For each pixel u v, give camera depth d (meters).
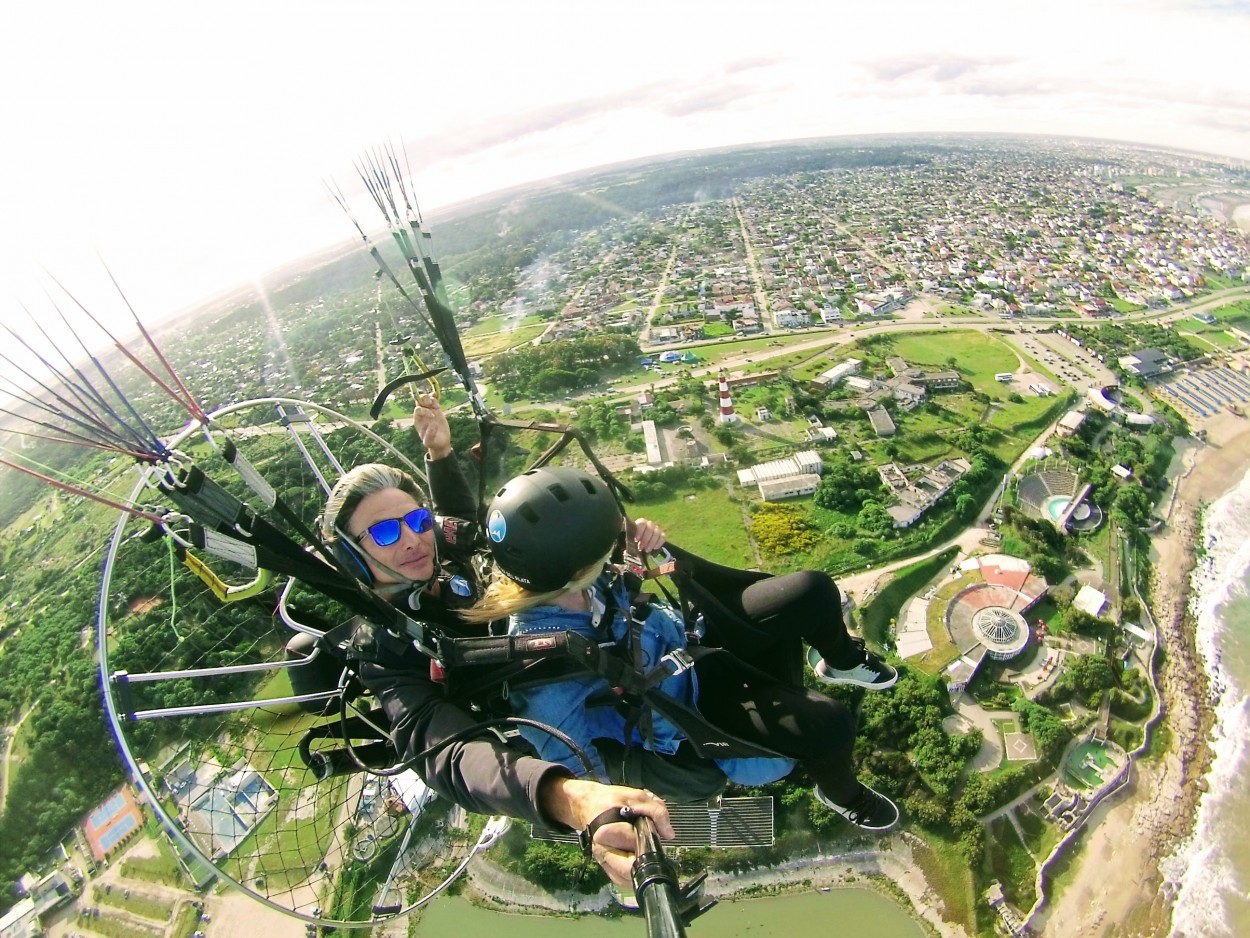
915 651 45.34
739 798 35.53
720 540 56.84
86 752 40.69
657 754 5.22
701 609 5.73
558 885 33.84
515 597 5.04
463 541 6.24
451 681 5.07
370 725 6.45
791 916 33.28
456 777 4.35
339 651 5.96
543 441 70.75
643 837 3.58
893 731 39.44
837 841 35.00
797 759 5.61
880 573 52.47
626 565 5.41
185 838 6.07
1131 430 73.06
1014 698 42.34
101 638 5.71
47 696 42.97
